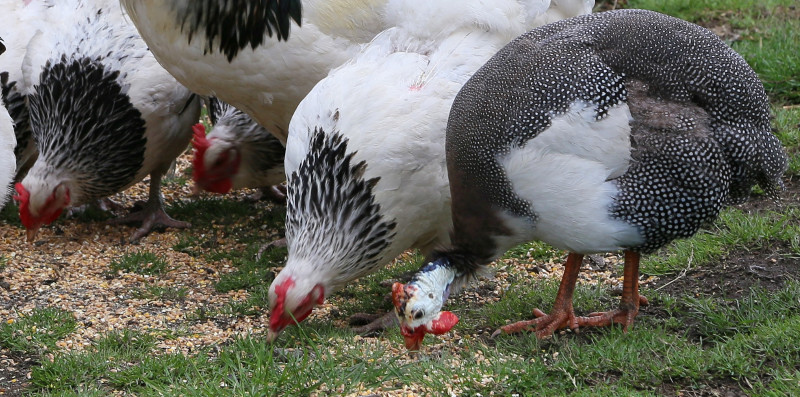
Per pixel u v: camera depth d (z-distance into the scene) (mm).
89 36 8680
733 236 7758
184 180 10539
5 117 7207
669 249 7770
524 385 5762
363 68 6879
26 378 6160
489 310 6988
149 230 9164
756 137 6094
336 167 6500
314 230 6562
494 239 6062
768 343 6023
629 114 5820
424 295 5793
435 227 6801
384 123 6473
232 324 7078
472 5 7102
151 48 7703
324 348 6207
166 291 7703
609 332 6500
